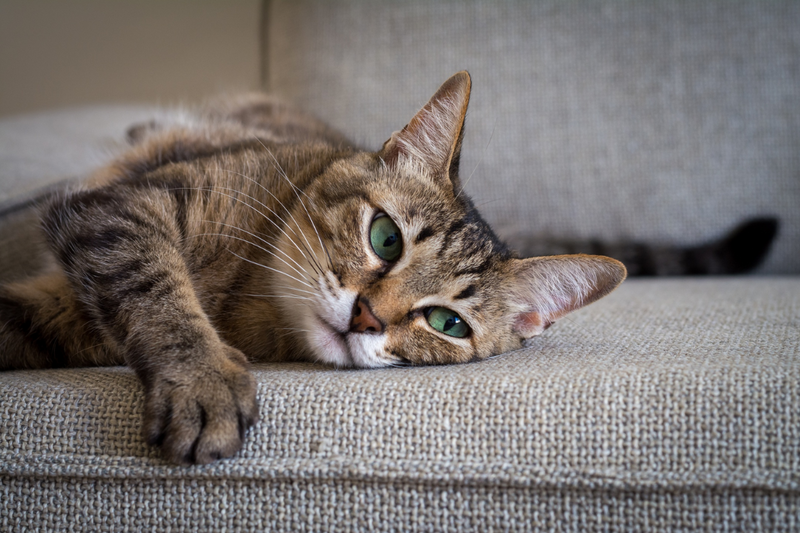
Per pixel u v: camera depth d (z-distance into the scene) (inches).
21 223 19.0
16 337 16.1
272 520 13.5
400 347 15.8
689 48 23.6
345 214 16.0
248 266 16.6
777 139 23.5
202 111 24.6
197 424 13.2
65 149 21.8
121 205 15.8
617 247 23.4
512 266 16.8
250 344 16.7
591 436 13.2
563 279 16.7
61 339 16.2
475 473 13.2
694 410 13.2
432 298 15.9
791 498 13.0
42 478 13.6
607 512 13.2
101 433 13.6
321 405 13.6
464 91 16.2
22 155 20.9
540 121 23.9
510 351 16.6
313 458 13.4
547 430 13.3
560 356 15.2
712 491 13.1
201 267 16.4
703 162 23.7
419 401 13.6
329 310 15.7
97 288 14.9
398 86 23.9
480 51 23.9
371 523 13.4
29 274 18.6
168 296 14.7
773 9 23.4
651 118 23.8
